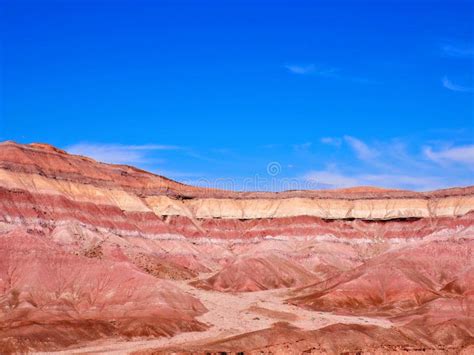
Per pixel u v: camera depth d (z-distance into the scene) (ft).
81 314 550.77
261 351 453.58
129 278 586.86
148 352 452.76
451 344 509.35
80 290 576.20
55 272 583.58
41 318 525.34
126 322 533.96
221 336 512.22
